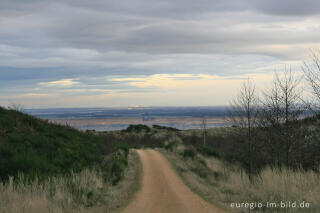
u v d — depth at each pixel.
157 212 8.86
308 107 12.03
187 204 9.97
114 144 35.00
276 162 14.96
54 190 10.27
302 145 13.12
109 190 12.05
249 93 17.27
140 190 12.88
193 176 16.88
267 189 10.47
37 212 7.92
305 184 10.05
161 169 19.64
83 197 10.11
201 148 32.09
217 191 12.27
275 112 14.30
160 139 63.94
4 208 7.89
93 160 20.38
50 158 17.14
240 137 17.66
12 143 16.75
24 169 12.95
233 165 21.12
